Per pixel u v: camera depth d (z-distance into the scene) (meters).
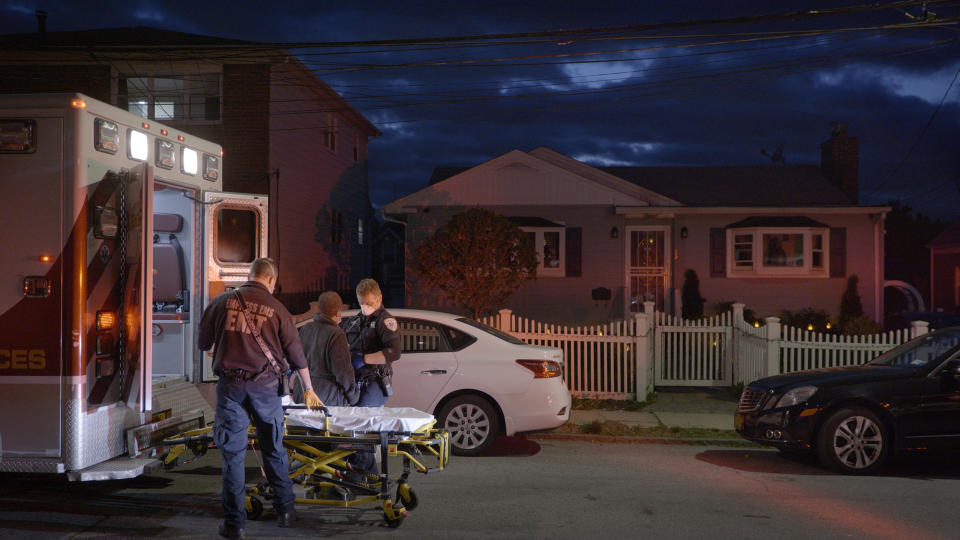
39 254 5.53
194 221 7.35
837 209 19.77
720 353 13.64
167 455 6.11
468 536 5.33
